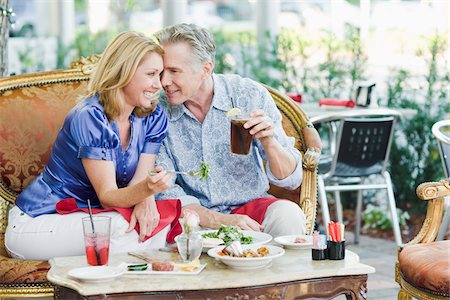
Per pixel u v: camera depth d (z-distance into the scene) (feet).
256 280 8.75
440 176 19.67
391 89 20.47
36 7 28.68
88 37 24.72
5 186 12.00
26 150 12.09
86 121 10.80
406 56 20.47
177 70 11.61
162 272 8.95
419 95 20.20
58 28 27.17
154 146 11.68
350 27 21.44
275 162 11.83
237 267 9.16
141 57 10.84
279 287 8.89
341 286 9.18
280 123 12.56
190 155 12.23
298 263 9.47
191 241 9.31
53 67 23.95
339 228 9.64
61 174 11.16
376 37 21.49
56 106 12.34
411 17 20.95
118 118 11.18
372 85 19.27
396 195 20.52
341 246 9.61
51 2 27.37
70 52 24.14
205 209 11.59
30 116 12.20
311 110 18.54
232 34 22.43
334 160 17.39
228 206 12.32
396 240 17.71
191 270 9.04
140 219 10.63
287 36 21.53
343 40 21.39
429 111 19.88
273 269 9.20
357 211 19.19
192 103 12.27
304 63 21.47
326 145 21.50
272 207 11.74
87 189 11.22
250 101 12.42
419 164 20.11
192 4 40.24
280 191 12.90
